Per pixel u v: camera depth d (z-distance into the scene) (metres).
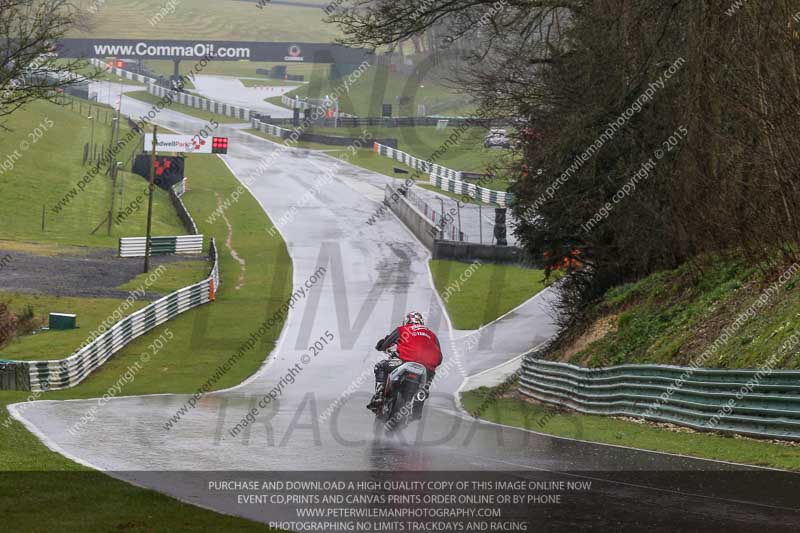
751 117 44.44
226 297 105.19
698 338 44.31
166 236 137.50
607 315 61.62
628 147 59.16
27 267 110.88
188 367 71.50
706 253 51.28
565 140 59.28
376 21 67.56
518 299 103.25
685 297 51.09
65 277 107.38
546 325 91.12
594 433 35.62
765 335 38.31
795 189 42.69
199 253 132.75
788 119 42.25
